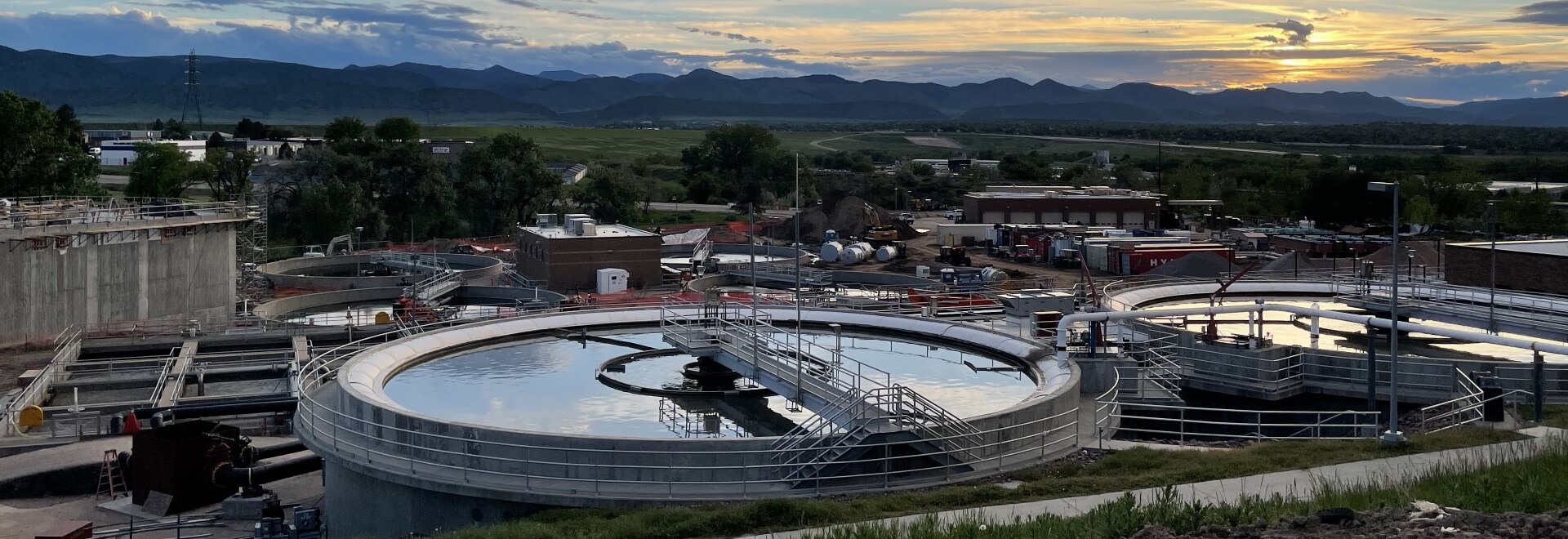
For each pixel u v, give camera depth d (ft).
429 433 124.57
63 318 271.28
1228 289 254.27
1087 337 179.73
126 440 169.68
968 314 242.58
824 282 369.09
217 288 328.90
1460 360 168.14
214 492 150.82
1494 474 93.25
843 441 120.88
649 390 155.53
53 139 468.75
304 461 155.63
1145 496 106.22
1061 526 84.69
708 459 117.50
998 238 464.24
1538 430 133.69
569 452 118.01
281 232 558.15
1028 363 168.76
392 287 351.46
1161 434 150.61
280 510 137.49
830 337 192.03
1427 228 513.04
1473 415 149.18
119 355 251.60
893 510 105.29
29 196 456.86
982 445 124.67
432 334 177.17
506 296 342.23
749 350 158.10
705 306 196.44
